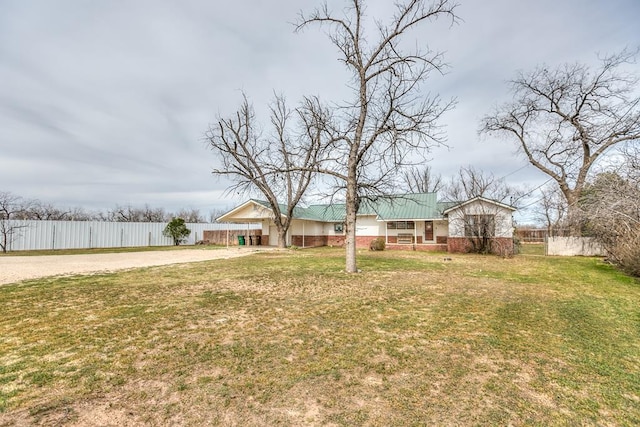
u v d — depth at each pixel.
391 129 9.74
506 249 18.03
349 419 2.44
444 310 5.77
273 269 11.24
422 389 2.94
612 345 4.13
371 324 4.94
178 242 30.59
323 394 2.83
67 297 6.75
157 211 45.47
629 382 3.12
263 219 26.31
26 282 8.59
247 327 4.77
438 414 2.53
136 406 2.60
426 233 23.27
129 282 8.59
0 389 2.86
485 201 19.58
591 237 18.22
